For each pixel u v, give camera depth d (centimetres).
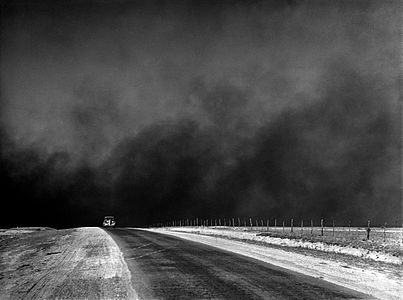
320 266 1464
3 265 1823
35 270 1571
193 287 1070
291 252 1995
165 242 2683
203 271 1348
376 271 1345
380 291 1019
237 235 3556
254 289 1040
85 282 1191
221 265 1498
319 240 2412
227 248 2233
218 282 1141
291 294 977
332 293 988
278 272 1321
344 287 1064
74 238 3225
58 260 1820
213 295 972
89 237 3262
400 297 955
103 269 1423
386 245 2056
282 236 2914
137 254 1906
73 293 1048
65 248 2391
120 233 3956
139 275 1270
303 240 2534
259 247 2308
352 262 1576
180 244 2517
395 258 1605
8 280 1391
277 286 1078
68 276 1318
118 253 1953
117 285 1114
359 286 1080
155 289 1048
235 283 1124
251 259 1689
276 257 1764
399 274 1286
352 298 934
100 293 1023
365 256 1761
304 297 945
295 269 1391
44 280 1295
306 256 1798
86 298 979
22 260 1977
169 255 1858
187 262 1592
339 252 1969
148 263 1562
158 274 1288
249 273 1301
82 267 1506
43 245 2772
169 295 976
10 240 3634
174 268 1421
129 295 984
